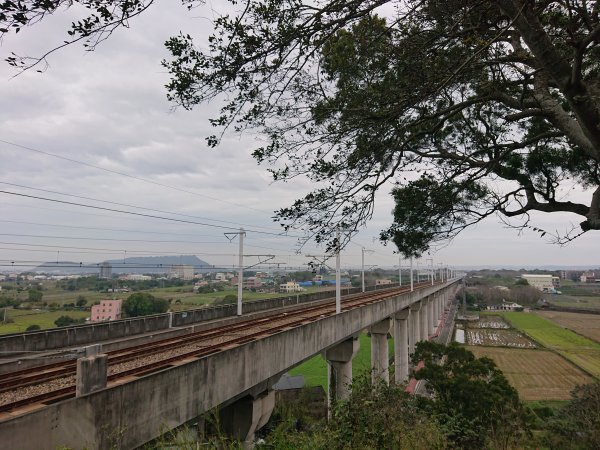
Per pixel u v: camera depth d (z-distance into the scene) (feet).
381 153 18.10
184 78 14.53
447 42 16.66
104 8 10.26
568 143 23.48
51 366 34.71
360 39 17.40
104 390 20.77
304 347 43.60
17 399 24.99
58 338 41.75
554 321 256.93
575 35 15.06
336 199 18.61
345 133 18.11
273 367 37.04
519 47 18.99
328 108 17.67
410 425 22.02
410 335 134.21
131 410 22.29
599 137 15.88
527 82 16.71
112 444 20.86
